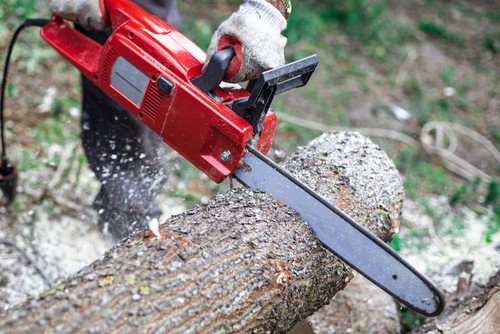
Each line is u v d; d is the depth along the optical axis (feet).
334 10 20.56
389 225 8.48
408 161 15.16
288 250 6.88
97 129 10.21
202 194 12.35
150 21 8.09
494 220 12.69
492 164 16.16
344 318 9.18
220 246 6.61
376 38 20.15
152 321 5.74
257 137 7.30
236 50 7.23
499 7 23.70
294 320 7.24
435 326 8.56
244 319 6.37
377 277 6.68
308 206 7.10
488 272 9.61
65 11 8.65
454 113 17.78
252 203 7.20
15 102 13.38
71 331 5.43
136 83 7.94
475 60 20.47
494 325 8.35
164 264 6.19
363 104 17.24
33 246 10.80
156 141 10.34
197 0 19.33
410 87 18.39
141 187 10.17
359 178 8.34
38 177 11.94
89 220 11.40
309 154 8.63
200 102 7.32
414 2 22.94
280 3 7.48
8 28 15.02
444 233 12.55
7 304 9.68
